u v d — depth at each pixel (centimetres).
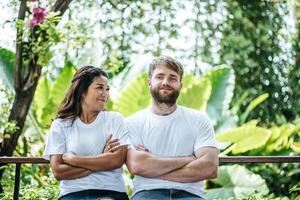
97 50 827
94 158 384
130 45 973
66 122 397
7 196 497
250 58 1021
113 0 966
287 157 407
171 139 395
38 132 785
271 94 1023
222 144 791
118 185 389
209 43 1018
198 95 805
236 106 909
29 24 585
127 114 776
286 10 1054
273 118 1015
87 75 397
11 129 587
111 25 963
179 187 386
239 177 757
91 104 394
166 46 998
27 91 602
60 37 593
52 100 798
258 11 1038
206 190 765
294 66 1030
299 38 1038
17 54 598
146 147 395
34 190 496
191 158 387
